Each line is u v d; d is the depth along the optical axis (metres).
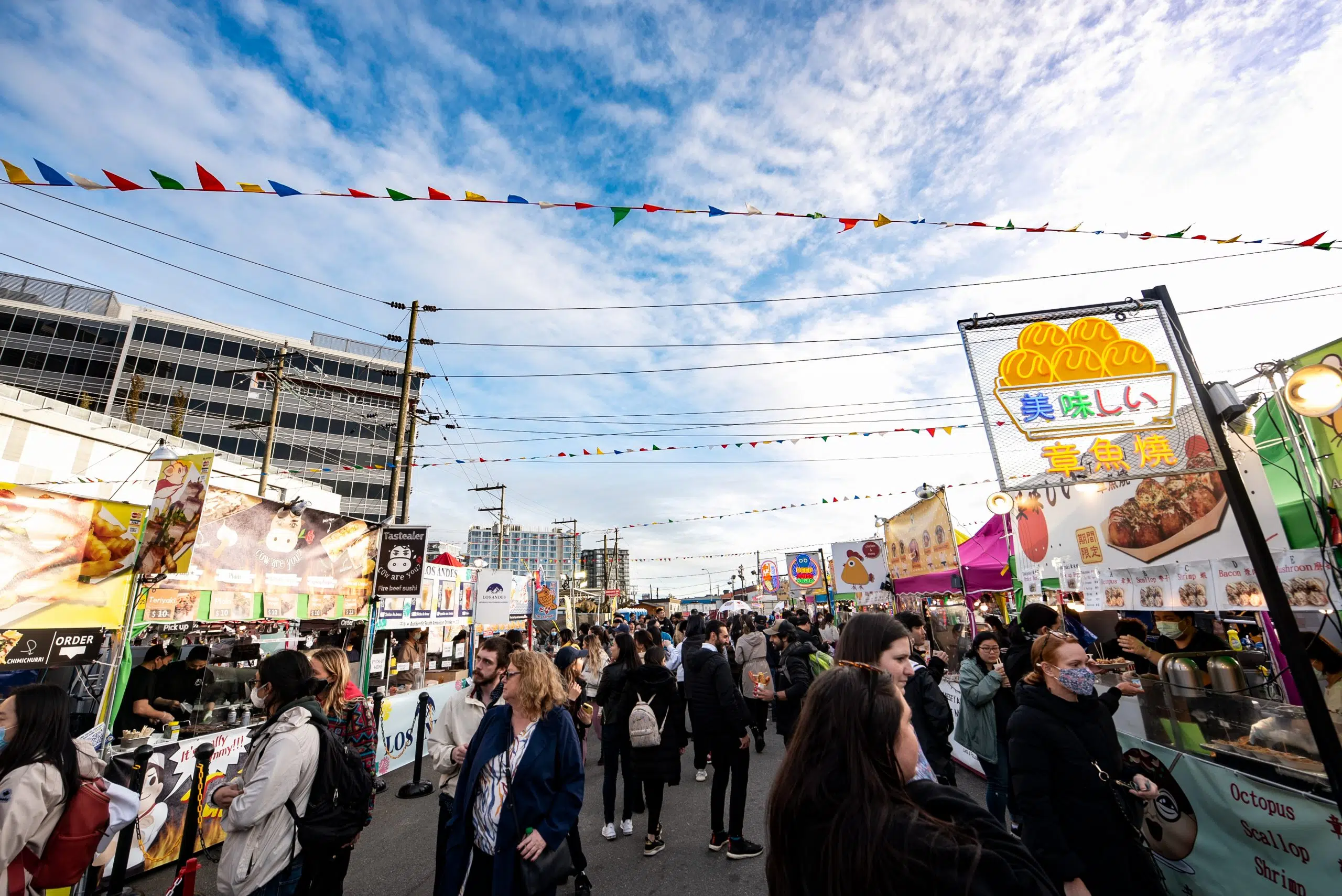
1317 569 3.79
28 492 4.62
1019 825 4.52
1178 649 5.48
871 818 1.24
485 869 2.88
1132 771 3.09
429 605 11.02
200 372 51.19
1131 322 4.00
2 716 2.81
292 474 21.72
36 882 2.72
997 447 3.95
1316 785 2.91
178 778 5.19
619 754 5.65
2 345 45.41
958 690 7.11
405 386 14.71
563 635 9.77
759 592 41.03
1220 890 3.29
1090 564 5.98
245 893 2.76
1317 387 3.40
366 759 3.83
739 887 4.26
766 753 8.48
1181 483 4.79
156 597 5.49
